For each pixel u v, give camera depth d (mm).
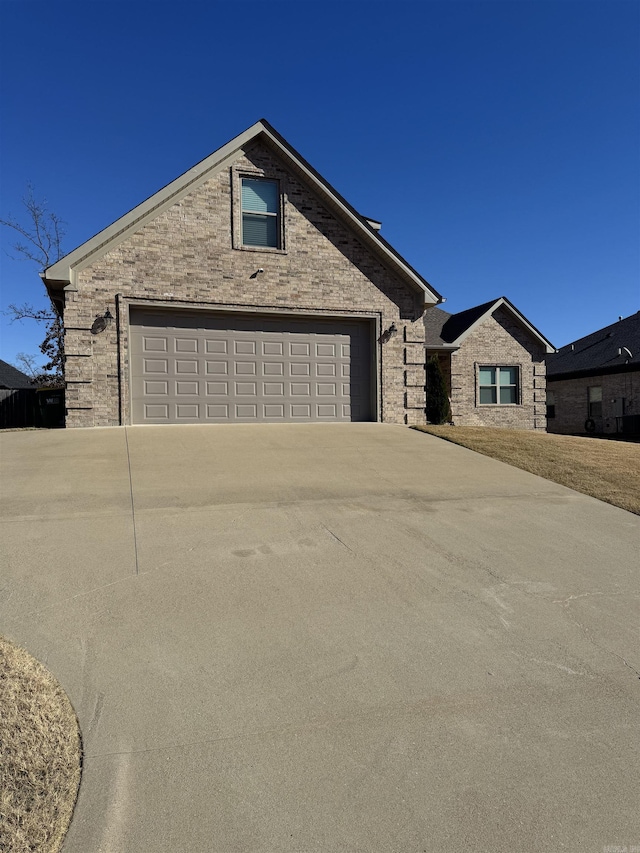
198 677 3295
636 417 22172
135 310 12008
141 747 2717
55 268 11156
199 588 4418
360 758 2695
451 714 3057
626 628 4098
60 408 15312
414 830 2299
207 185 12352
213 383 12617
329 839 2246
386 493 7344
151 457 8688
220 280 12398
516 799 2475
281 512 6332
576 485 8156
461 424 19516
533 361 20469
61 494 6668
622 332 26141
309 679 3324
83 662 3391
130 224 11719
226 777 2549
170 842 2207
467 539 5809
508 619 4172
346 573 4836
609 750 2809
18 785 2432
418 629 3969
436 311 23531
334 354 13656
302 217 13148
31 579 4441
